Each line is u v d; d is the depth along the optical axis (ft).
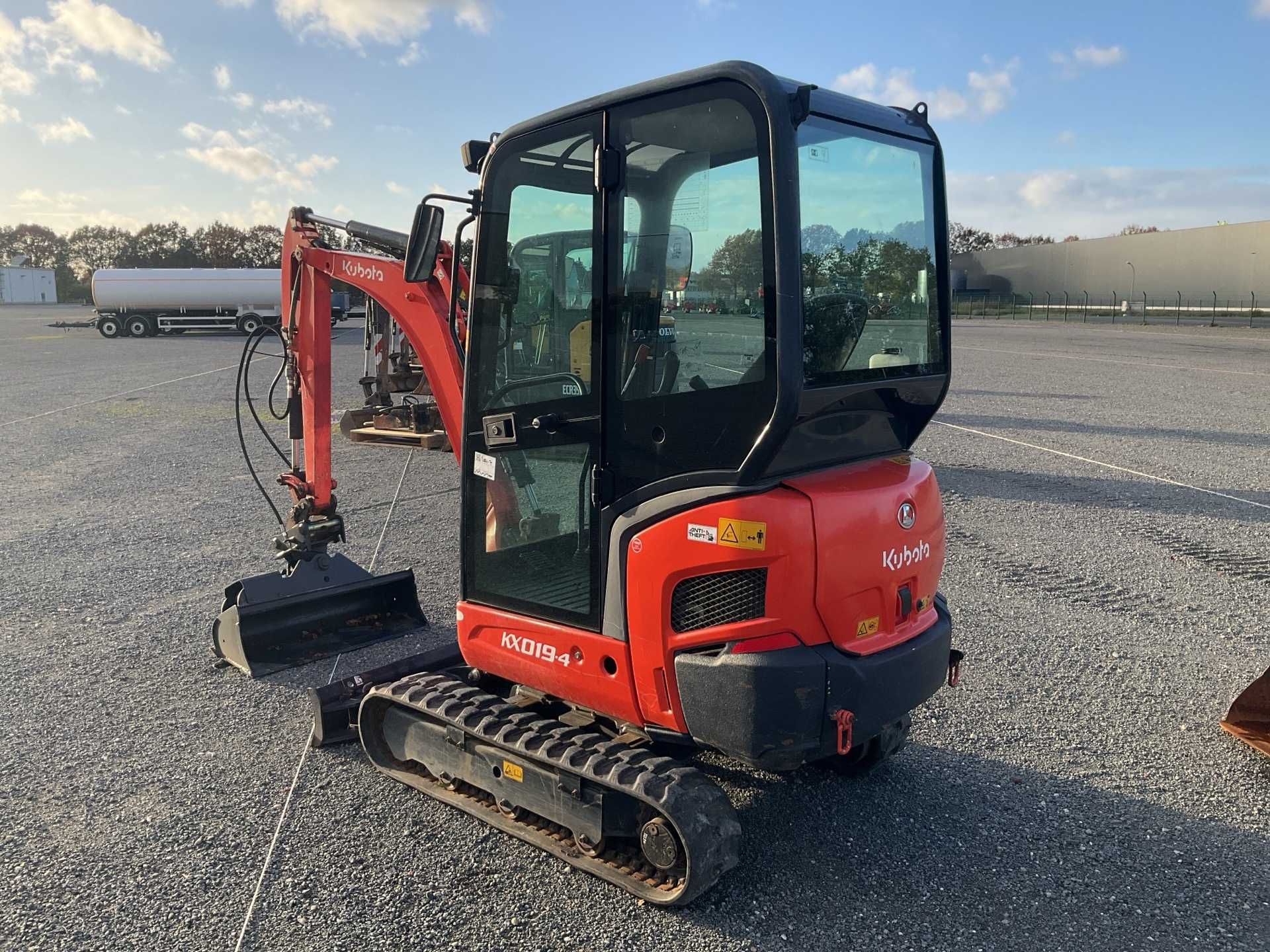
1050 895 10.41
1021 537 24.66
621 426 10.21
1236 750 13.79
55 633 18.49
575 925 9.87
